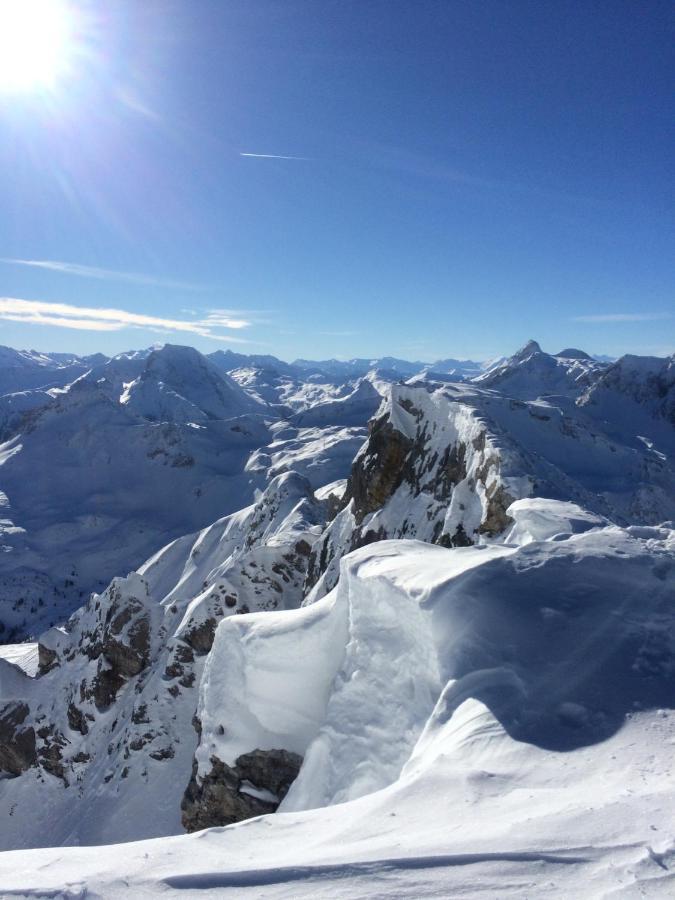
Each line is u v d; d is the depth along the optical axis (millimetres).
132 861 6910
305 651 16109
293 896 5668
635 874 5250
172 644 42625
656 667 9711
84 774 43344
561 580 12273
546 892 5215
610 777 7227
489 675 10328
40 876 6605
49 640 55312
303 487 76562
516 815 6637
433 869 5734
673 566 12625
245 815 15523
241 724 16250
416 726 11305
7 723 47906
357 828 7344
